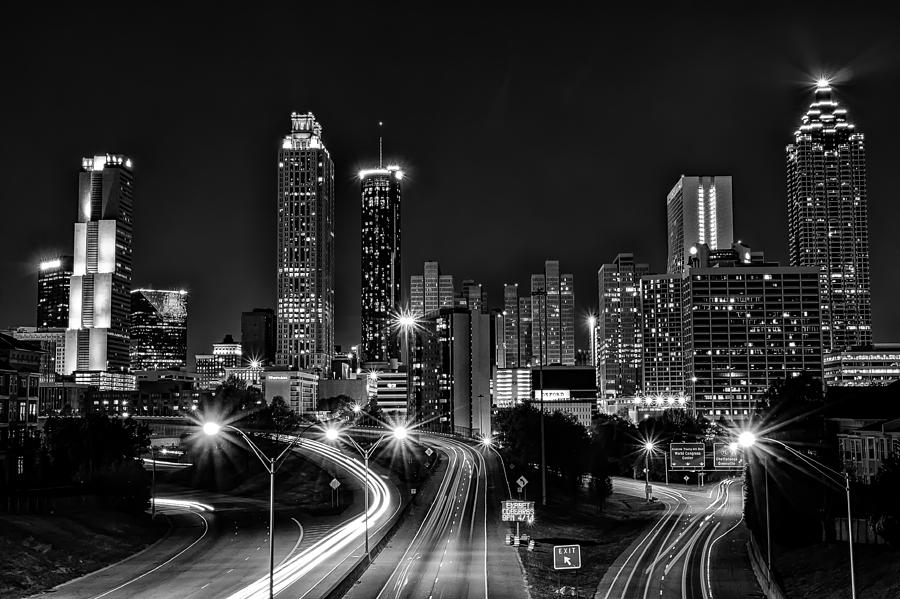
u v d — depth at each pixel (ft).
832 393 449.48
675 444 437.58
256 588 234.99
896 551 264.52
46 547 275.39
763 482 327.67
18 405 499.92
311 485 538.06
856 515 298.56
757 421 402.72
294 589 232.32
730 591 254.27
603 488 481.46
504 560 285.84
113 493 406.00
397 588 239.09
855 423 407.64
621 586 260.62
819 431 404.77
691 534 382.42
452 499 441.27
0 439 477.77
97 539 305.73
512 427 562.25
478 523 369.30
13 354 498.28
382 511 402.11
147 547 313.73
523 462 544.21
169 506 484.74
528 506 322.34
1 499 377.71
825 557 280.51
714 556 318.86
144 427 596.70
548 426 518.37
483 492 463.83
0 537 273.54
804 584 258.37
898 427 381.81
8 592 230.68
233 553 299.38
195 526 378.53
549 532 362.12
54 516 329.72
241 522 392.27
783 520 321.11
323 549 304.09
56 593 232.32
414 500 431.84
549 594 239.91
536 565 282.77
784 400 402.93
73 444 458.09
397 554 296.51
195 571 264.31
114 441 465.06
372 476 542.16
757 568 281.74
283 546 314.96
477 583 247.29
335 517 396.78
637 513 479.41
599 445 530.68
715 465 437.99
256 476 604.49
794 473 320.09
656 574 281.13
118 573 261.44
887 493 268.21
